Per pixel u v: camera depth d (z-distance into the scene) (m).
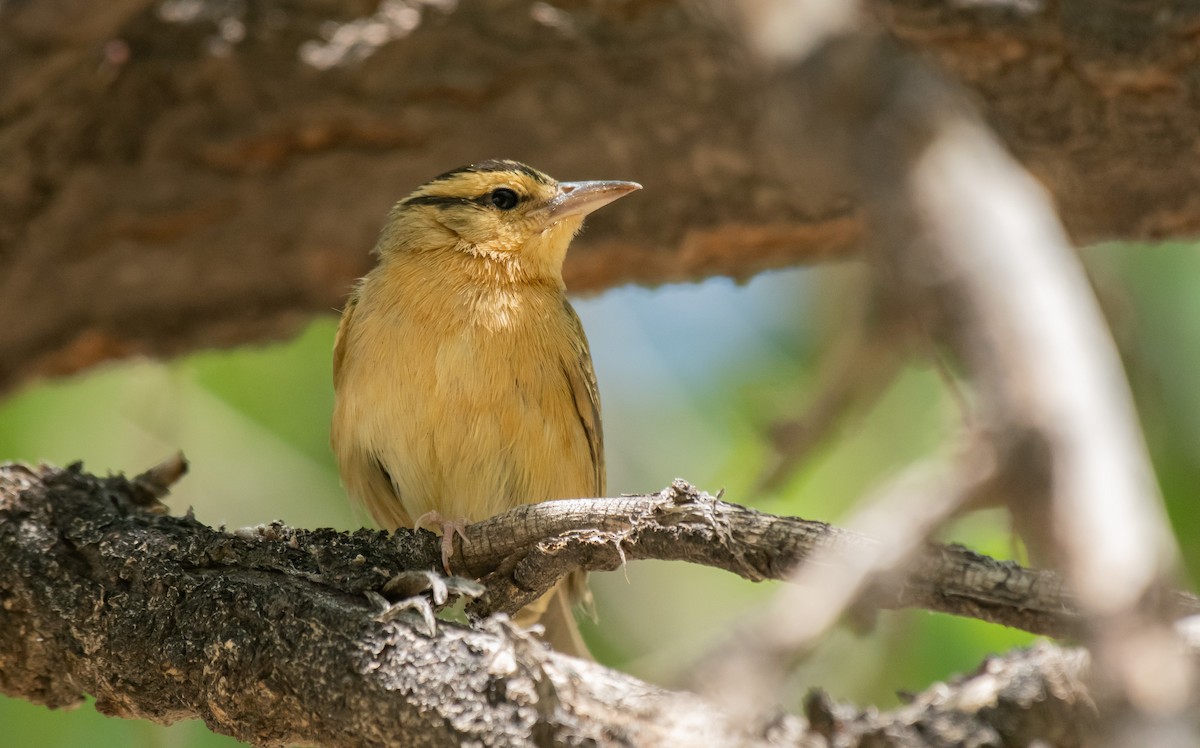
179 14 11.42
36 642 8.28
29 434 14.98
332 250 12.66
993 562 6.48
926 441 14.43
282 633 7.56
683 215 12.26
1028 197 4.09
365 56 11.50
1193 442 13.55
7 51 9.66
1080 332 3.67
